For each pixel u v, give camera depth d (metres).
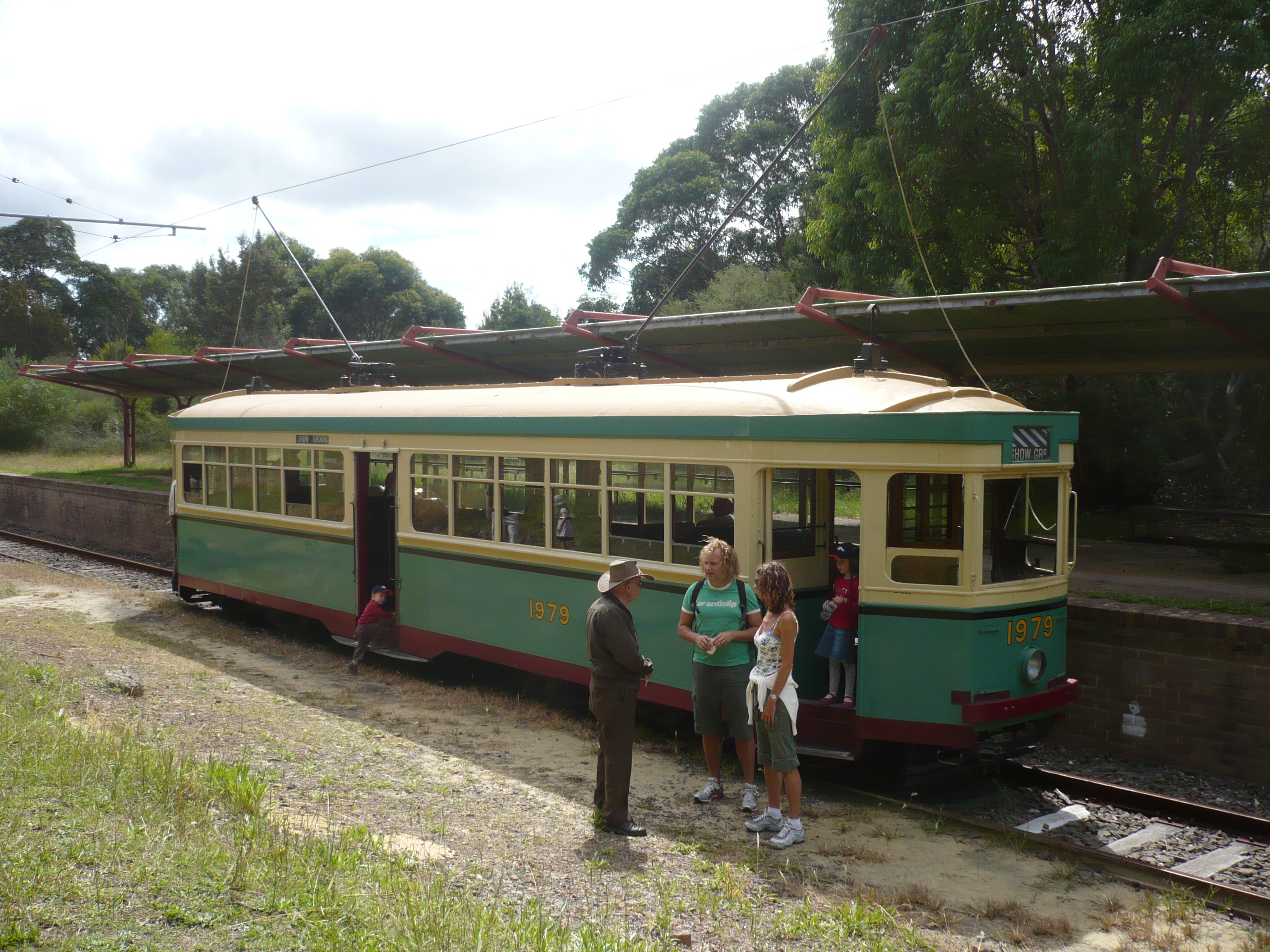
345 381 13.44
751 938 4.76
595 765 7.67
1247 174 18.16
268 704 9.00
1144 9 15.93
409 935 4.11
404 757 7.53
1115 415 20.83
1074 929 5.21
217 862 4.57
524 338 16.17
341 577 11.51
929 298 11.35
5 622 11.82
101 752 6.02
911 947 4.83
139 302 88.94
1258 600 10.82
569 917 4.81
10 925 3.66
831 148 21.08
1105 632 9.09
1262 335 11.66
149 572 19.69
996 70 17.72
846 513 8.10
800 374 8.46
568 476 9.05
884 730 7.14
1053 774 7.84
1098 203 16.52
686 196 43.62
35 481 28.12
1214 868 6.34
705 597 6.72
